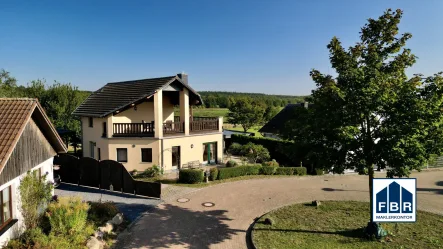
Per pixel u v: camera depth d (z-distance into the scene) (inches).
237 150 1305.4
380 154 436.8
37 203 460.1
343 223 547.5
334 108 468.4
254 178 919.0
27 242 397.7
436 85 419.8
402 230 508.4
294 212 610.2
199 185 822.5
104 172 776.9
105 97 1093.1
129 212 612.1
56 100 1427.2
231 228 539.5
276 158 1163.9
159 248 460.4
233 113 2266.2
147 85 1013.2
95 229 482.6
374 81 433.7
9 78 1509.6
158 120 938.1
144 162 952.9
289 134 517.7
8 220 418.6
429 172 1001.5
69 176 839.7
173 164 988.6
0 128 401.7
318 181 894.4
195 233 516.4
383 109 438.3
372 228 478.3
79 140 1334.9
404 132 406.3
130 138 944.9
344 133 423.2
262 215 598.5
